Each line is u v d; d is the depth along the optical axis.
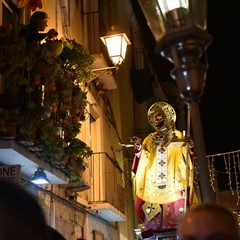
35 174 7.97
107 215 13.46
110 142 15.41
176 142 11.81
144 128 20.45
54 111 8.11
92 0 14.85
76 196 11.11
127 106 19.19
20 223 1.69
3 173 6.68
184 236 2.22
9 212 1.69
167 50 2.56
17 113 6.91
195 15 2.54
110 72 13.10
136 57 20.95
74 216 11.20
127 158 16.95
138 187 11.90
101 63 12.42
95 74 12.61
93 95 13.52
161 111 12.17
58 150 7.73
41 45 7.85
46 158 7.98
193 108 2.55
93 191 13.12
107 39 11.17
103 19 15.75
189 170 11.46
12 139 6.91
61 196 10.25
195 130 2.53
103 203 12.42
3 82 7.27
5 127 6.82
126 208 16.78
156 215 11.51
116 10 17.97
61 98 8.63
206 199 2.46
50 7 11.04
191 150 11.59
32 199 1.75
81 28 13.85
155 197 11.59
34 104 7.07
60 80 8.60
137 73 20.80
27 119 7.06
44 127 7.33
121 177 16.11
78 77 10.07
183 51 2.50
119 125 17.22
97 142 13.88
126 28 19.77
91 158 13.28
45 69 7.65
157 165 11.80
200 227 2.19
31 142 7.11
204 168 2.49
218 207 2.26
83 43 13.86
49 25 10.82
